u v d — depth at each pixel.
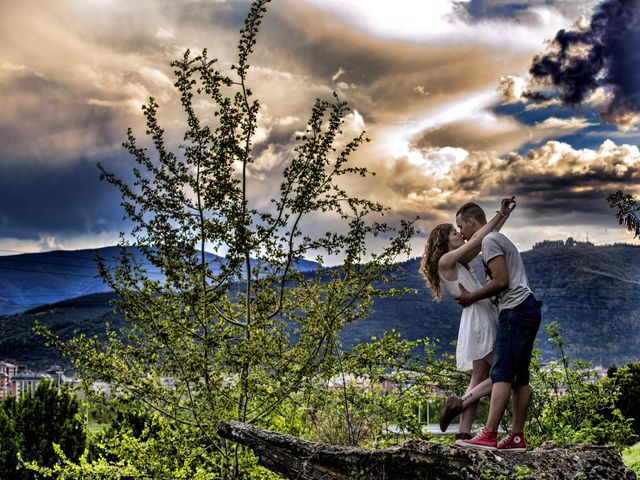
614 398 9.98
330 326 9.97
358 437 9.71
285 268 10.24
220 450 9.70
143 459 9.62
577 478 5.91
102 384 10.04
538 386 10.06
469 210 6.50
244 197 10.42
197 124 10.45
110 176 10.08
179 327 9.90
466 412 6.39
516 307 6.12
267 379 10.18
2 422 17.39
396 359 10.12
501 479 5.62
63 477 9.77
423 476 5.84
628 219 9.12
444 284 6.48
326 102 10.51
